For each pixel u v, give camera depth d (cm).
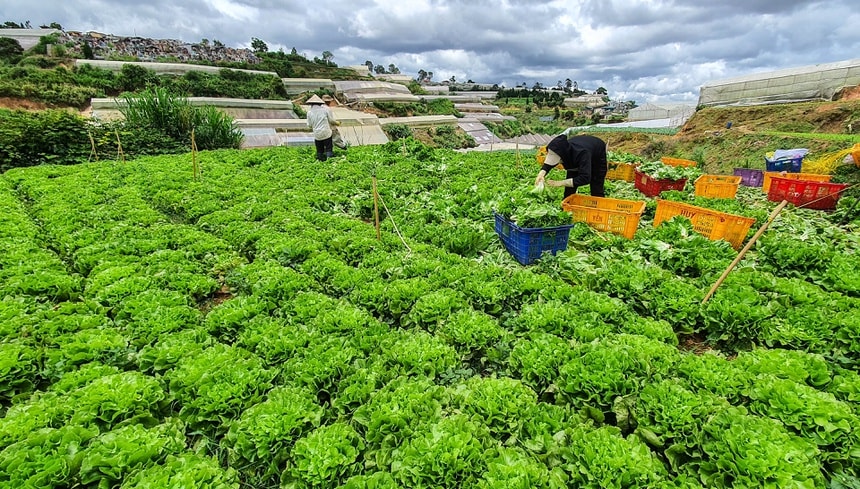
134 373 453
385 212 1113
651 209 1088
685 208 916
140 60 6606
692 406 392
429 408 403
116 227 923
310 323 564
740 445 353
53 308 617
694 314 578
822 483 332
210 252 821
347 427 390
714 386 433
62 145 1892
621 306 588
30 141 1817
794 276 730
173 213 1181
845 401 420
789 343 521
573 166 956
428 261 727
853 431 369
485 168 1703
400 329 556
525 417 399
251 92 5550
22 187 1334
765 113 2658
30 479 323
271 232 890
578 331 520
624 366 440
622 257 779
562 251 798
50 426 390
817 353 507
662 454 382
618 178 1568
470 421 386
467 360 517
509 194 927
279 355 506
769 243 798
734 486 332
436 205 1119
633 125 6053
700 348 565
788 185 1162
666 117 6819
